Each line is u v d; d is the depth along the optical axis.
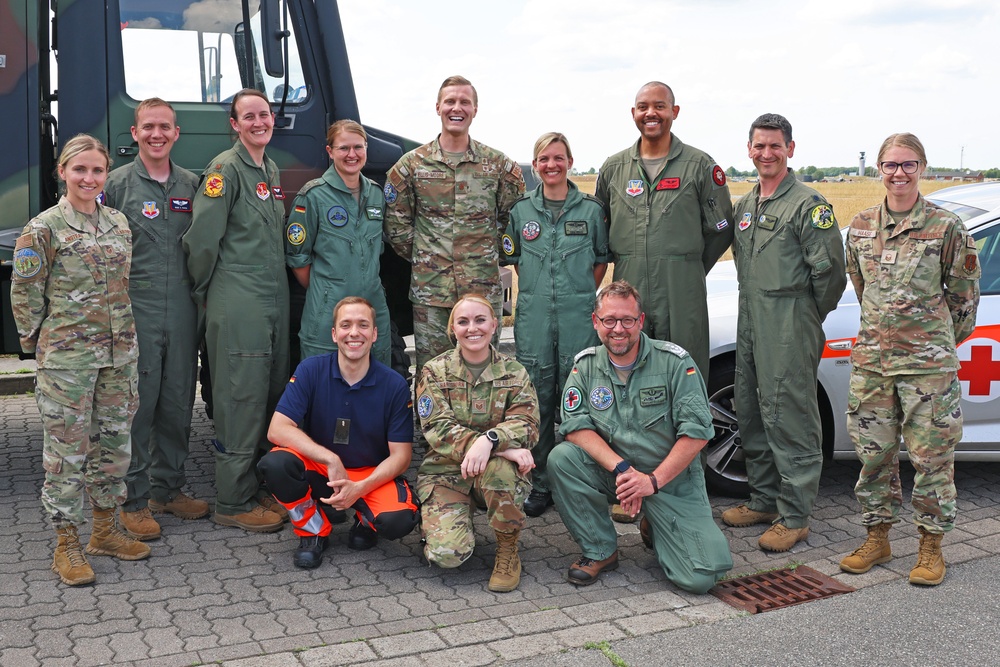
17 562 3.74
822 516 4.40
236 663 2.89
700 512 3.69
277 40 4.42
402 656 2.97
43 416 3.52
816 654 2.99
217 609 3.33
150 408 4.02
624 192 4.29
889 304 3.61
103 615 3.26
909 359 3.57
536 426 3.74
